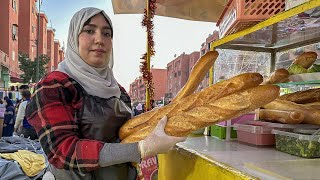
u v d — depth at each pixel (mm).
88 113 1394
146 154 1192
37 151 4242
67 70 1465
